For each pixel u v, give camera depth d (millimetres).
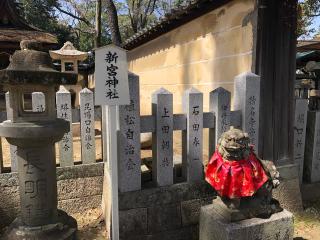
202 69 6148
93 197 4605
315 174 4801
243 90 3945
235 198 3064
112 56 2920
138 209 3508
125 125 3395
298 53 11922
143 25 20203
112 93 2930
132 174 3479
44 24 23297
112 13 12070
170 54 7793
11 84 2592
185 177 3855
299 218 4262
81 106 4426
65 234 2926
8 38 12641
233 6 4965
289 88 4344
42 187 2850
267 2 4180
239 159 3045
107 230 3980
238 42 4832
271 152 4281
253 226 3047
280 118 4305
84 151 4527
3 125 2697
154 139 3637
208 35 5855
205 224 3316
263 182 3090
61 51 11469
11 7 14164
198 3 5309
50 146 2883
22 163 2797
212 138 3955
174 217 3680
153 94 3604
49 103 2820
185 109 3736
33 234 2795
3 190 4055
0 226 4059
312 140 4703
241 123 4008
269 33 4207
